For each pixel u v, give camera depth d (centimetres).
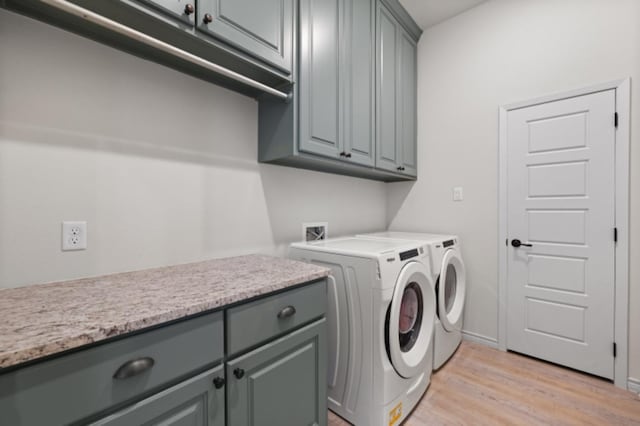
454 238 226
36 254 103
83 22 105
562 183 200
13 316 72
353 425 149
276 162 179
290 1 146
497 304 229
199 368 83
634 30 177
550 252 205
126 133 123
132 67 125
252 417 97
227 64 133
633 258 176
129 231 124
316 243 185
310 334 120
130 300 85
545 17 207
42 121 103
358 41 192
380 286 138
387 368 139
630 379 177
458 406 162
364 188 265
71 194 110
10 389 55
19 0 92
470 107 242
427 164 267
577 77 195
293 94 151
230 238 161
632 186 177
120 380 68
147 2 96
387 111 223
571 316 197
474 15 239
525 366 203
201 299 86
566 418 152
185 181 142
